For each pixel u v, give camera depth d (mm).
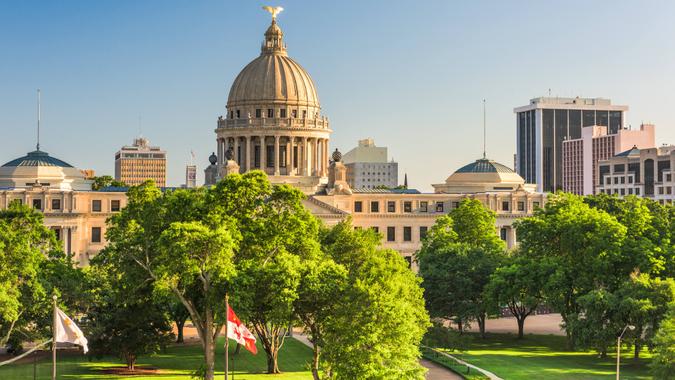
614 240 183000
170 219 146750
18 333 153000
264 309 138750
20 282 147625
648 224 199125
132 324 151750
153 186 151750
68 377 147625
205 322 146250
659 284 160125
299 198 153625
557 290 180875
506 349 184500
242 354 174000
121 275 150500
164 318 158125
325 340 125188
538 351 182000
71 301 153125
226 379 114812
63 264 161875
